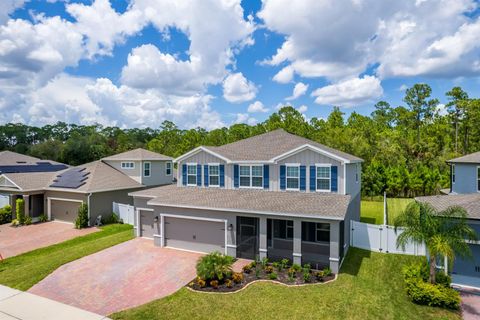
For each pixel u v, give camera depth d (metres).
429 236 12.84
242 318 11.16
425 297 12.45
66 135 111.00
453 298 12.13
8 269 17.06
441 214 13.11
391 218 28.05
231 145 26.05
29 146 78.75
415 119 69.69
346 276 14.91
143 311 11.78
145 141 103.88
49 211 29.22
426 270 14.11
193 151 23.06
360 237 19.28
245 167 21.45
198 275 14.38
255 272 15.49
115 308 12.21
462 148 56.62
